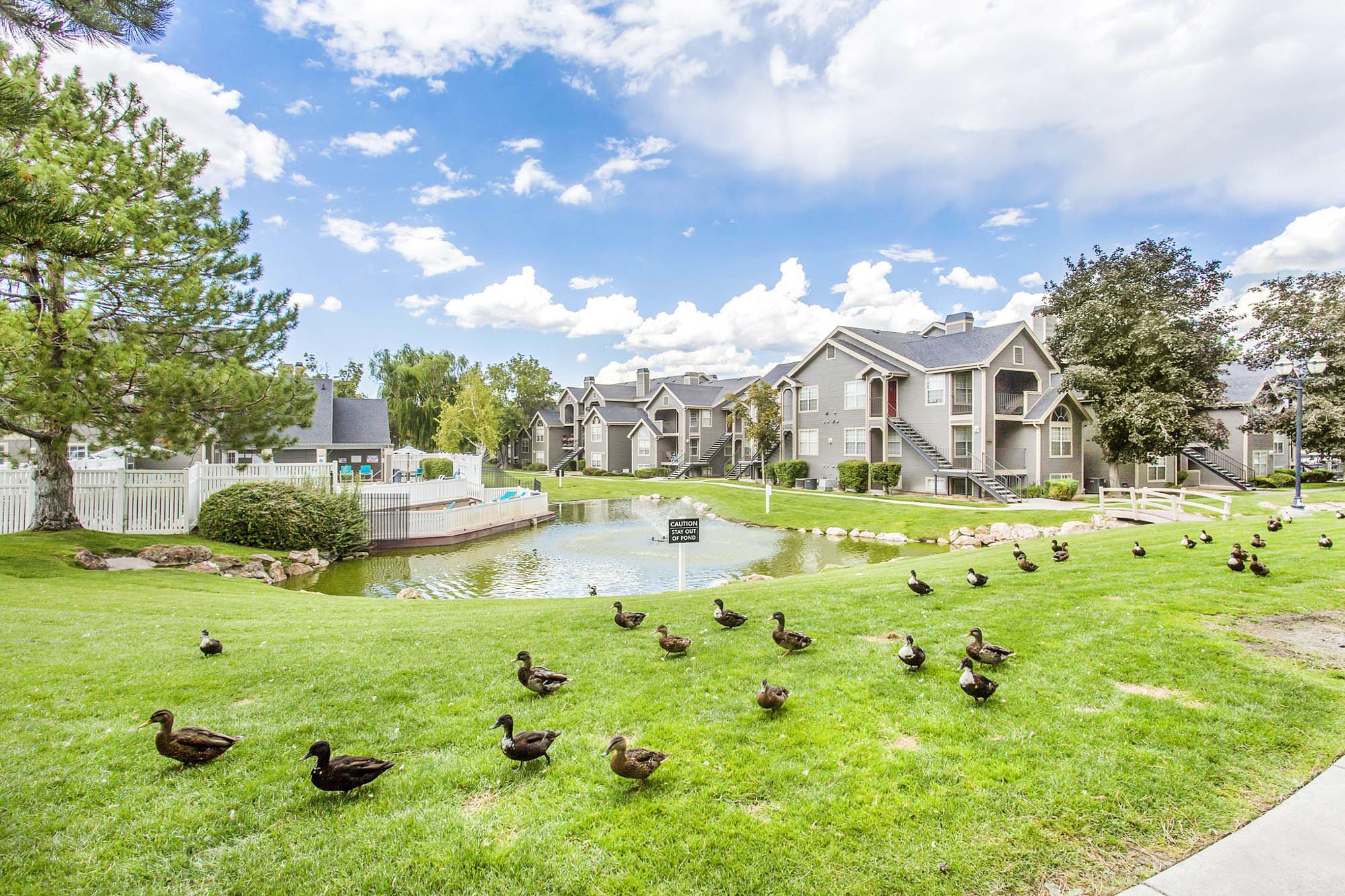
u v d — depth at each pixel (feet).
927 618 33.53
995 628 30.83
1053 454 131.13
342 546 83.51
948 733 20.65
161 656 29.60
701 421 218.59
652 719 22.38
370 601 49.65
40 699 24.26
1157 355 108.47
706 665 27.68
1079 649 27.43
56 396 46.21
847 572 57.82
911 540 96.27
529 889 14.26
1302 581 36.73
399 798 17.84
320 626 36.68
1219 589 35.99
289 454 140.36
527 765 19.40
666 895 13.98
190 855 15.56
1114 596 35.99
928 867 14.62
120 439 56.54
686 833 16.02
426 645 31.65
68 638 32.40
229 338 65.98
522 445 299.17
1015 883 14.10
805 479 160.86
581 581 71.72
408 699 24.66
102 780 18.53
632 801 17.46
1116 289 119.24
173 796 17.90
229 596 49.14
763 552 89.20
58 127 53.62
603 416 239.09
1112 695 23.00
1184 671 24.64
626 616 34.30
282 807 17.40
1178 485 141.59
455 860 15.19
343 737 21.44
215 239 64.08
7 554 53.67
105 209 38.73
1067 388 122.93
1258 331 120.47
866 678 25.38
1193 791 17.06
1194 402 112.68
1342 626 29.40
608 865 14.94
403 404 250.37
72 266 25.77
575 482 198.08
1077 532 85.71
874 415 146.00
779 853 15.20
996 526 91.97
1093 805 16.63
